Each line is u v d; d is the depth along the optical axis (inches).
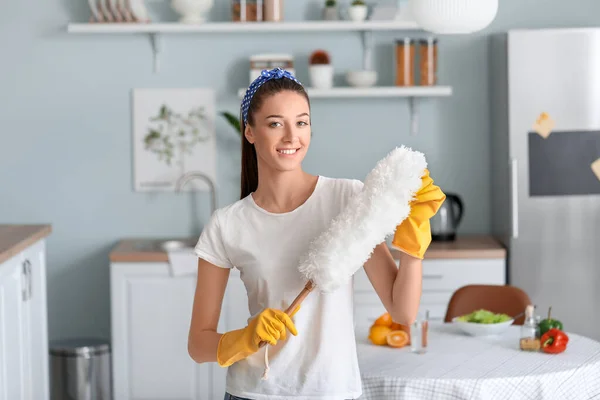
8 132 201.3
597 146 179.6
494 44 194.7
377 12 193.0
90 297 204.4
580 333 182.4
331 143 202.1
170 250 184.1
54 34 199.6
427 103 201.5
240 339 75.6
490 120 200.7
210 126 201.5
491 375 111.9
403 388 110.4
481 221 202.7
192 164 202.4
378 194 71.9
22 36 199.6
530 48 179.6
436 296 181.6
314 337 78.7
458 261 180.9
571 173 180.2
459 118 201.5
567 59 179.3
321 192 80.4
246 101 80.4
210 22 198.7
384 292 78.6
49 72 200.4
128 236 203.9
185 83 201.2
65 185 202.5
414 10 120.0
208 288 83.4
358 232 72.0
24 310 145.6
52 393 189.3
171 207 203.8
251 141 82.0
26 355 146.6
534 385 111.2
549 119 179.8
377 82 200.8
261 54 198.4
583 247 181.2
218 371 184.1
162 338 182.9
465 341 129.9
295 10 199.3
